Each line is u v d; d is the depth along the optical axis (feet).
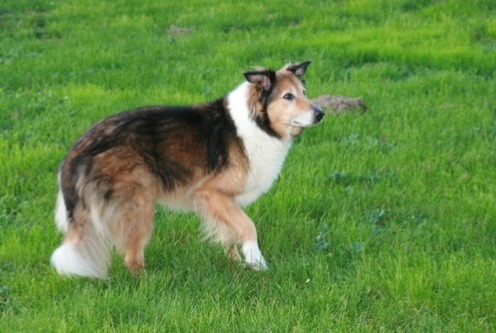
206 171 32.48
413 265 31.83
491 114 53.01
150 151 31.17
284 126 33.32
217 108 33.24
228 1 88.69
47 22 84.43
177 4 89.30
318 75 62.75
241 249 35.29
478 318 28.04
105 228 30.25
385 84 59.93
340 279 31.04
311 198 39.60
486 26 73.97
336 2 87.45
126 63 67.05
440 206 38.73
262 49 69.21
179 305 28.19
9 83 61.16
